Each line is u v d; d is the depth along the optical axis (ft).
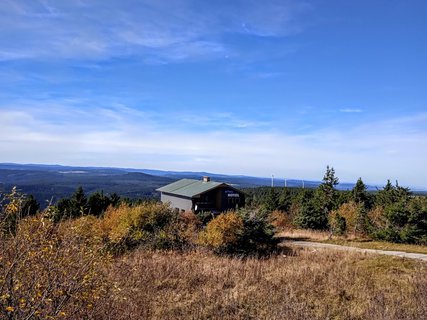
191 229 62.44
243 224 58.18
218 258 49.90
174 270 37.91
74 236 17.72
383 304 27.66
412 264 44.04
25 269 14.52
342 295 31.45
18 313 13.71
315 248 61.00
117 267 31.65
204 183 127.65
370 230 77.77
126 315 21.77
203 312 26.58
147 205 65.36
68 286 15.58
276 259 49.93
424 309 24.98
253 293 31.19
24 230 14.98
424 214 68.18
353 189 129.49
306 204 101.81
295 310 25.99
